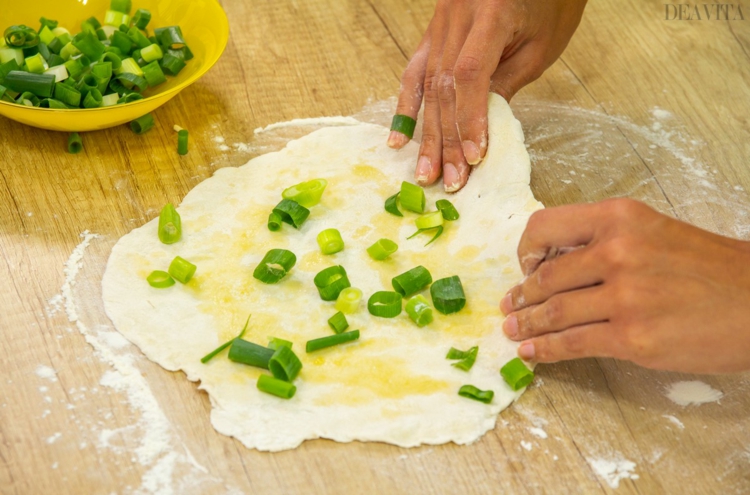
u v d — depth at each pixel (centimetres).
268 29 113
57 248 94
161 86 104
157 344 88
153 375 87
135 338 89
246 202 97
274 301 91
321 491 83
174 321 90
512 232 94
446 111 97
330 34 113
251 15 115
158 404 86
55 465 83
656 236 83
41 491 82
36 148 100
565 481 84
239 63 110
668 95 109
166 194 98
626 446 86
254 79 108
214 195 98
